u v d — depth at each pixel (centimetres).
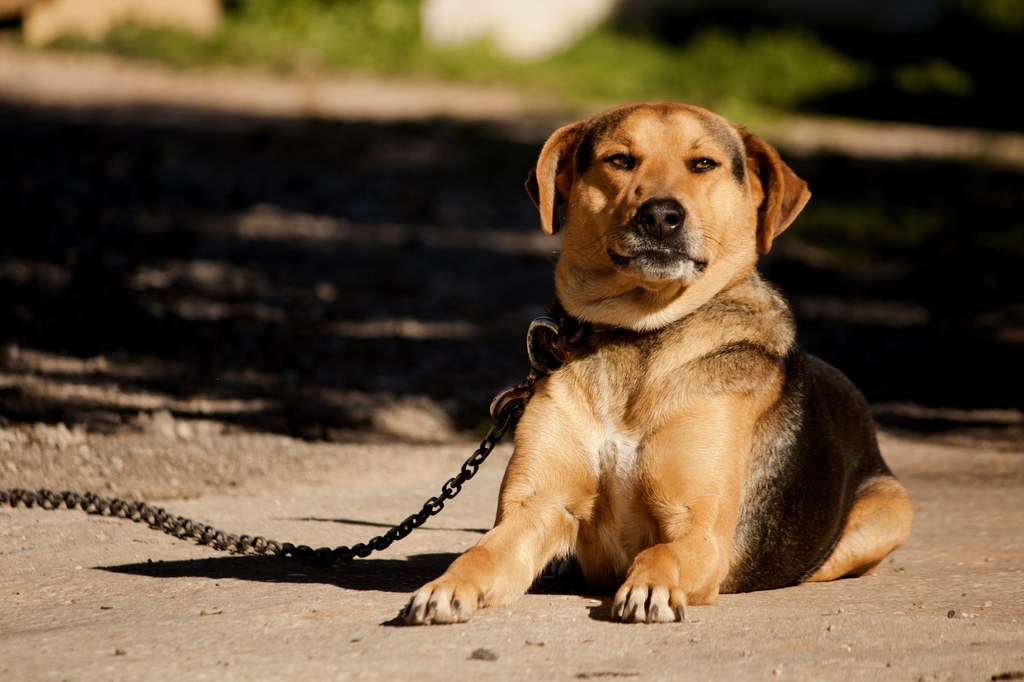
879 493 824
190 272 1833
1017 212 2734
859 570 796
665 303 732
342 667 526
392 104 3897
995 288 2134
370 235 2291
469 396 1371
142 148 2825
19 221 1997
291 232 2233
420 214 2522
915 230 2592
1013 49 4747
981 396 1475
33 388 1209
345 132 3325
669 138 749
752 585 746
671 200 718
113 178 2488
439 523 905
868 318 1905
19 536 807
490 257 2198
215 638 574
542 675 518
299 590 685
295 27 4934
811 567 771
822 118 4222
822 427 795
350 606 643
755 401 728
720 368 717
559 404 726
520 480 716
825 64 4584
